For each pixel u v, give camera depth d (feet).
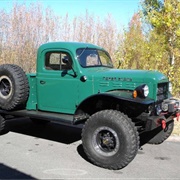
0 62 44.91
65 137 20.10
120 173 13.70
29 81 18.17
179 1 27.89
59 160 15.38
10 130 21.80
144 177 13.25
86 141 14.60
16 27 46.91
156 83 15.19
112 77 15.90
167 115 16.38
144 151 17.16
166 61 30.71
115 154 13.80
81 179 12.92
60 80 17.08
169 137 19.72
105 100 15.61
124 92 15.25
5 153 16.40
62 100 17.19
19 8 47.80
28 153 16.48
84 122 16.11
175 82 29.55
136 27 40.78
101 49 19.39
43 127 22.85
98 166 14.46
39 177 13.06
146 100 14.39
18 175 13.25
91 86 16.31
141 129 15.89
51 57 17.46
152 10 29.81
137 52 35.81
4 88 18.25
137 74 15.72
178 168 14.44
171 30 28.37
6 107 17.90
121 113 14.19
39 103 18.11
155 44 30.76
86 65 17.04
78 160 15.42
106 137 14.23
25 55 46.34
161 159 15.75
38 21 48.37
